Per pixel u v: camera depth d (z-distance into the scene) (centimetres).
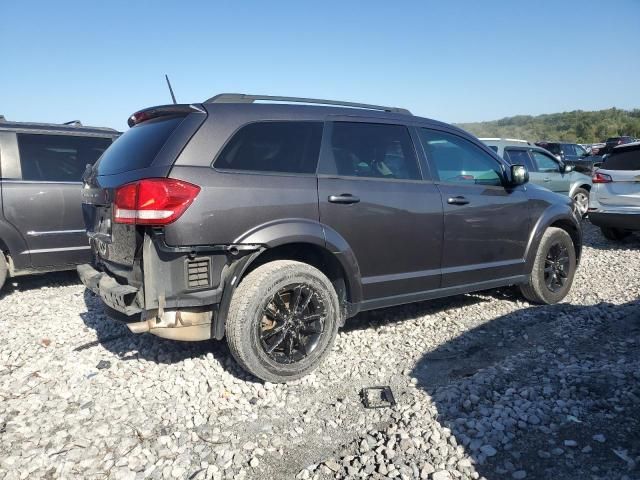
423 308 530
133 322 336
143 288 319
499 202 481
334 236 374
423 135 451
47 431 301
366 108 432
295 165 371
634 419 299
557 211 532
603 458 266
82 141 630
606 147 2680
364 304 404
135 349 419
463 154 477
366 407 331
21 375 375
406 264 421
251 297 339
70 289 627
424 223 426
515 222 496
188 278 325
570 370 362
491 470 260
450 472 258
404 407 325
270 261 374
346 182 388
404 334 458
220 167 339
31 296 593
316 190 371
